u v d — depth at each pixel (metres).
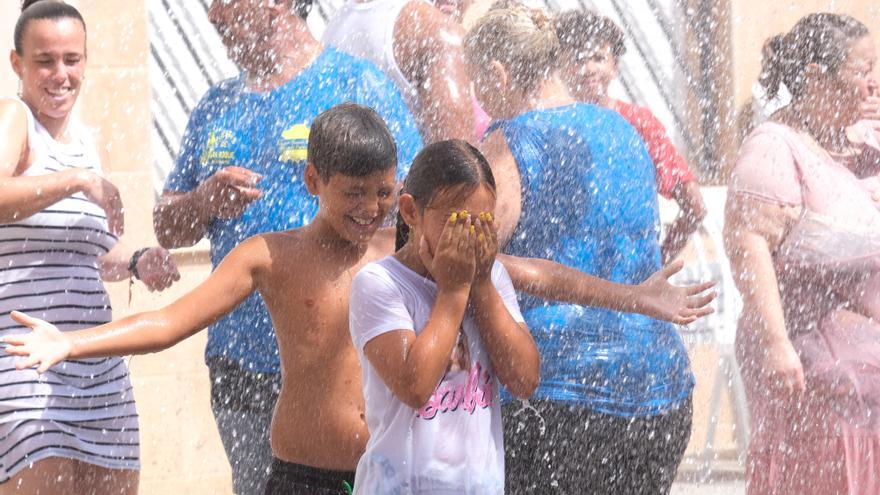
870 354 10.43
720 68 15.80
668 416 9.46
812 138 10.86
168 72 15.18
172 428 14.73
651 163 9.72
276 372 9.78
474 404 7.27
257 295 9.77
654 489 9.53
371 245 8.23
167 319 7.75
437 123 10.55
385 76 10.35
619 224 9.34
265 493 8.30
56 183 9.66
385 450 7.22
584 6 15.75
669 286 8.56
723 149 15.61
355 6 10.88
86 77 14.90
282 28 10.14
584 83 11.55
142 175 15.07
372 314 7.26
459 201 7.10
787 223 10.70
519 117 9.53
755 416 10.75
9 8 12.77
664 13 15.88
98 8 14.88
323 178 7.95
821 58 10.84
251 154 10.09
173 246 10.61
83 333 7.55
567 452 9.30
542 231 9.28
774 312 10.58
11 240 9.68
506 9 9.83
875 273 10.47
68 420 9.72
